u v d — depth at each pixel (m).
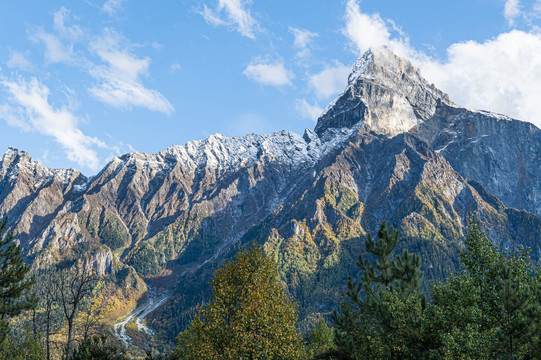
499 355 31.42
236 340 40.38
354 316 41.34
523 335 31.75
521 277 38.09
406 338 37.25
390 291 38.91
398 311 36.53
